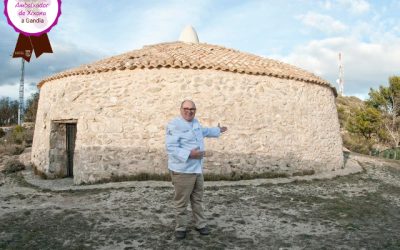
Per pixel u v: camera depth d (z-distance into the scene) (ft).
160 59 30.55
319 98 36.96
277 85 32.65
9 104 142.51
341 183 29.86
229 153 29.94
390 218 19.94
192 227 17.06
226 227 17.39
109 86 30.40
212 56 33.14
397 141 96.32
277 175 31.30
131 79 30.14
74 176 30.48
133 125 29.66
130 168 29.27
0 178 34.12
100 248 14.57
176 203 15.30
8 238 15.67
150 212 19.57
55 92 34.22
